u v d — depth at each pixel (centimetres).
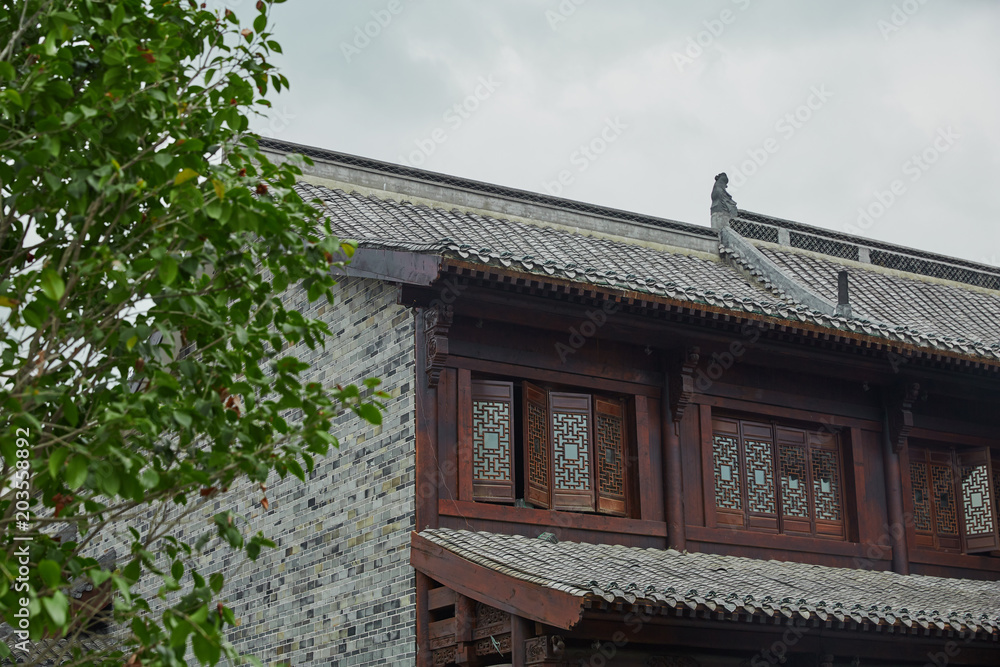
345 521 1478
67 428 702
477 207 2014
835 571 1597
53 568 629
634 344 1582
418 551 1341
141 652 686
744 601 1215
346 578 1455
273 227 766
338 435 1525
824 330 1573
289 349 1652
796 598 1282
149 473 690
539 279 1370
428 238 1728
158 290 748
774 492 1656
